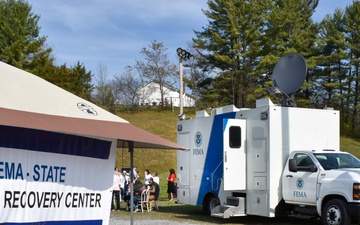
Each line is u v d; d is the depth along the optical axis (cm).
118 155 3878
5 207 660
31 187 700
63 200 753
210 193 1543
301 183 1274
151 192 1831
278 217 1550
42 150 718
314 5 5491
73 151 772
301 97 5597
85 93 4897
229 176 1376
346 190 1168
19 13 4678
